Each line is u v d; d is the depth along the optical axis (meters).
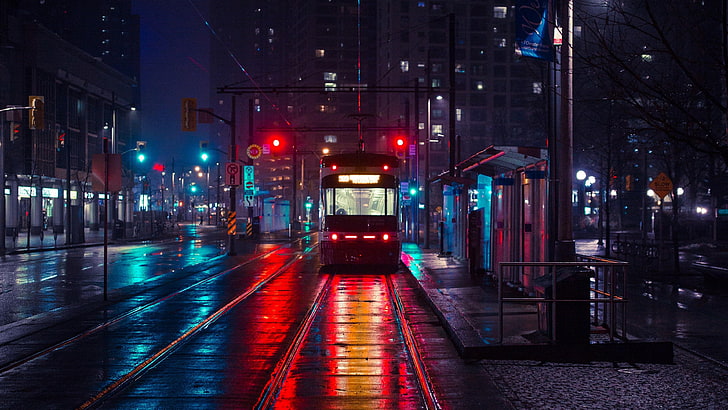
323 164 26.70
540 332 10.57
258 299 17.33
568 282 9.87
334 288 20.08
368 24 171.12
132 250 41.97
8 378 8.74
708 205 53.88
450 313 13.16
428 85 40.03
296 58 183.75
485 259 22.56
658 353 9.60
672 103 7.14
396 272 25.52
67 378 8.73
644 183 40.19
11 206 64.31
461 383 8.33
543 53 10.59
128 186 77.38
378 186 26.09
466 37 130.12
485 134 129.50
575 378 8.57
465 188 28.23
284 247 44.78
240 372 9.11
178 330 12.45
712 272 17.58
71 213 49.31
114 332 12.25
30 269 27.66
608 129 31.55
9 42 64.50
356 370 9.25
